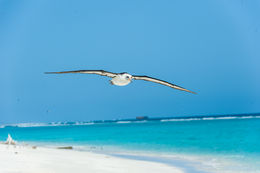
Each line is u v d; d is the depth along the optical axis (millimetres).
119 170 12805
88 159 15938
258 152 19844
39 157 15234
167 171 13547
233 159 17453
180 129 49188
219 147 23172
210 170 14078
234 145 23922
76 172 11555
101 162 15000
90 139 36625
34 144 30969
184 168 14555
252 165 15320
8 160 13203
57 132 61469
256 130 37844
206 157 18562
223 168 14609
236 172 13555
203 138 30797
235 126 49188
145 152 21875
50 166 12430
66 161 14414
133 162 15969
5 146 21000
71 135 47812
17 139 40156
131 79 6988
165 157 18969
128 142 30453
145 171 13156
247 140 26844
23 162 12930
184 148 23500
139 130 52750
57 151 20016
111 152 22109
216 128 46562
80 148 25719
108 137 38875
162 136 35750
